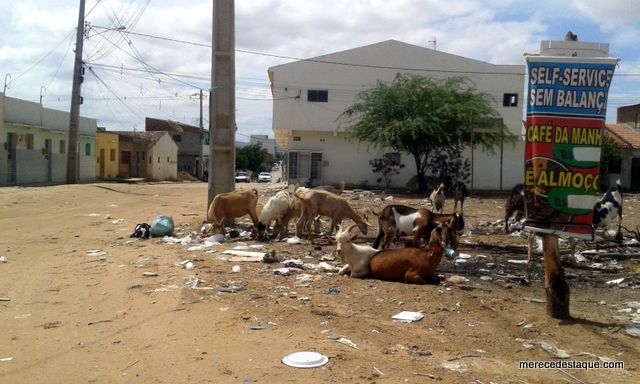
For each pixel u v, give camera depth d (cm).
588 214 705
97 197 2512
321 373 516
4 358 564
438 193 1780
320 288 839
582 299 831
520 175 3903
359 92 3681
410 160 3834
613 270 1035
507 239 1404
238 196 1330
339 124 3838
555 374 540
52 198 2311
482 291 845
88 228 1562
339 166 3928
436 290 834
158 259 1055
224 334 619
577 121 705
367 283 874
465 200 2745
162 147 5666
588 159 704
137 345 596
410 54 3841
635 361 577
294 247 1206
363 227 1282
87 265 1015
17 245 1255
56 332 643
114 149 5019
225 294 788
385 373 521
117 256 1104
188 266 971
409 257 881
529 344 620
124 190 2920
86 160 4294
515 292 852
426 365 547
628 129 4328
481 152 3888
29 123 3447
